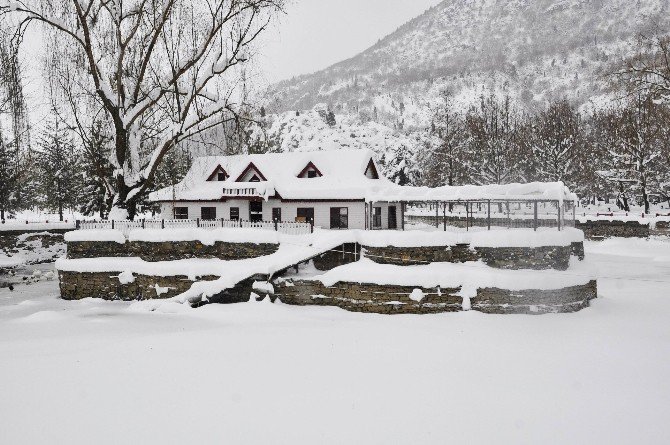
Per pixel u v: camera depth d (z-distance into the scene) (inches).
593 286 850.8
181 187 1437.0
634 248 1669.5
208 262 924.0
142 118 1097.4
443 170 2431.1
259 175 1385.3
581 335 636.1
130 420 375.6
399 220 1350.9
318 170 1363.2
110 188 1114.7
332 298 809.5
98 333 665.0
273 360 537.0
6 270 1395.2
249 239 943.7
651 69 1555.1
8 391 434.0
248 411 396.5
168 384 456.4
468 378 480.1
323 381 470.3
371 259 861.8
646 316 738.2
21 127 1050.7
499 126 2883.9
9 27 934.4
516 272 771.4
